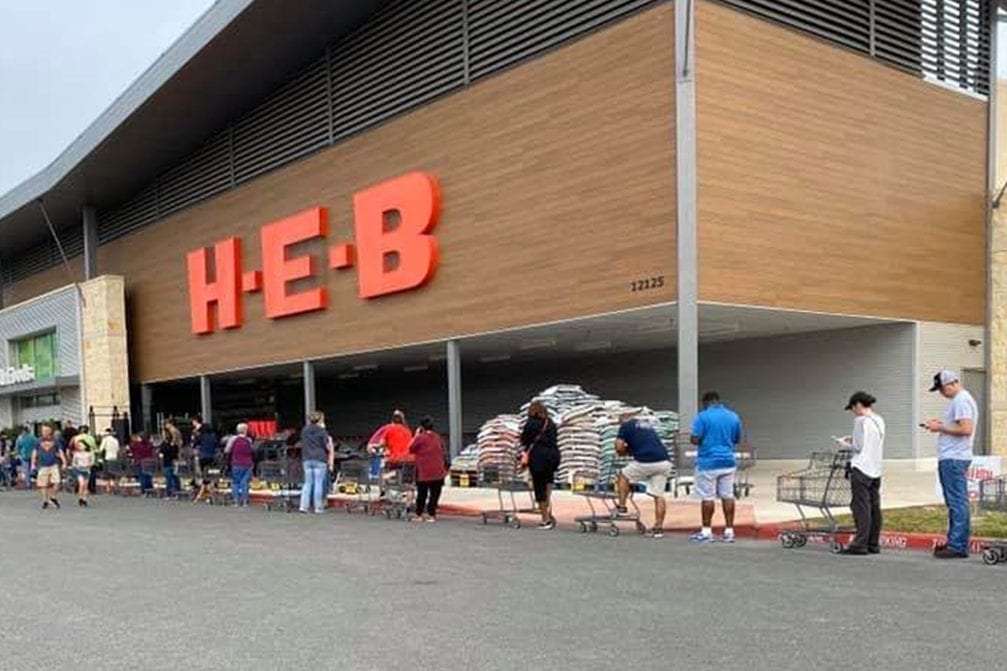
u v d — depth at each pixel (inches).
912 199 797.2
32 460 1202.6
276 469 746.2
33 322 1740.9
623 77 692.1
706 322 788.0
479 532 509.0
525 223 775.7
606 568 359.3
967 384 849.5
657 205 663.1
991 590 300.5
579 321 743.1
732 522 444.5
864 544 388.2
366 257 947.3
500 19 810.8
